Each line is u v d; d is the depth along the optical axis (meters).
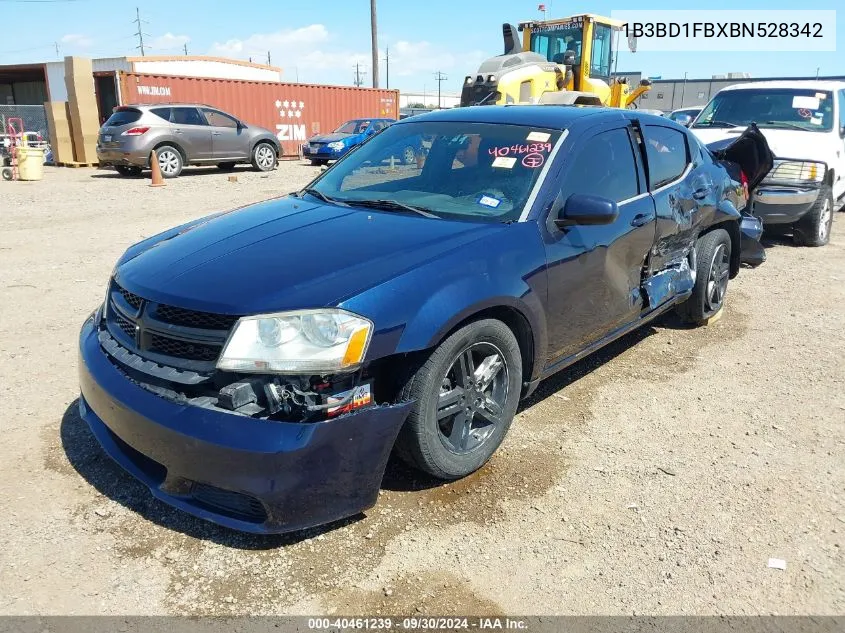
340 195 3.84
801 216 7.90
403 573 2.57
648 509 2.99
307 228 3.22
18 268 6.90
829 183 8.27
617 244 3.80
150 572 2.55
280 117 24.45
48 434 3.51
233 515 2.56
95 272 6.78
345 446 2.54
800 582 2.56
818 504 3.04
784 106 8.77
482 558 2.66
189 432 2.46
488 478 3.20
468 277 2.90
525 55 12.74
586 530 2.84
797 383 4.35
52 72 30.19
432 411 2.85
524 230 3.24
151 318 2.71
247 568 2.58
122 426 2.69
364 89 27.39
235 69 29.97
